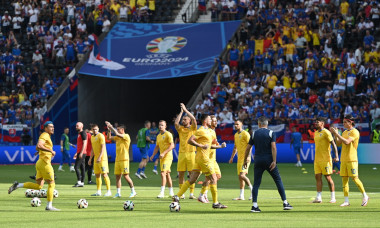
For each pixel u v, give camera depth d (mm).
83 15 61062
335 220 16000
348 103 47688
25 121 51219
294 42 53875
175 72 51938
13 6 65000
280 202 21453
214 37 56719
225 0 60469
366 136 45281
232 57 54438
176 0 64875
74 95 53875
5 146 48375
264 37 55125
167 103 62031
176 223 15422
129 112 60219
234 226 14773
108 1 61781
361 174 37250
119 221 15883
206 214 17609
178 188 28297
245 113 48406
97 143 24156
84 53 57656
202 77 60562
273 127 47219
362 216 17000
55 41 58844
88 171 31406
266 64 52562
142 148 34781
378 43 53375
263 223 15375
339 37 53094
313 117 47031
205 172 19109
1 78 57281
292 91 49156
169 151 23375
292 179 33812
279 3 59031
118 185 23719
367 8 54500
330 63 50625
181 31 58375
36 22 61500
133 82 60125
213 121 21719
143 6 62031
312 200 22312
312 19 55594
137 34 58531
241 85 51906
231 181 32812
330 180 21234
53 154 18719
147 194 24938
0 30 61688
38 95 54438
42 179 20453
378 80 48594
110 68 53469
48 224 15242
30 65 58938
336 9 55781
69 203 21047
